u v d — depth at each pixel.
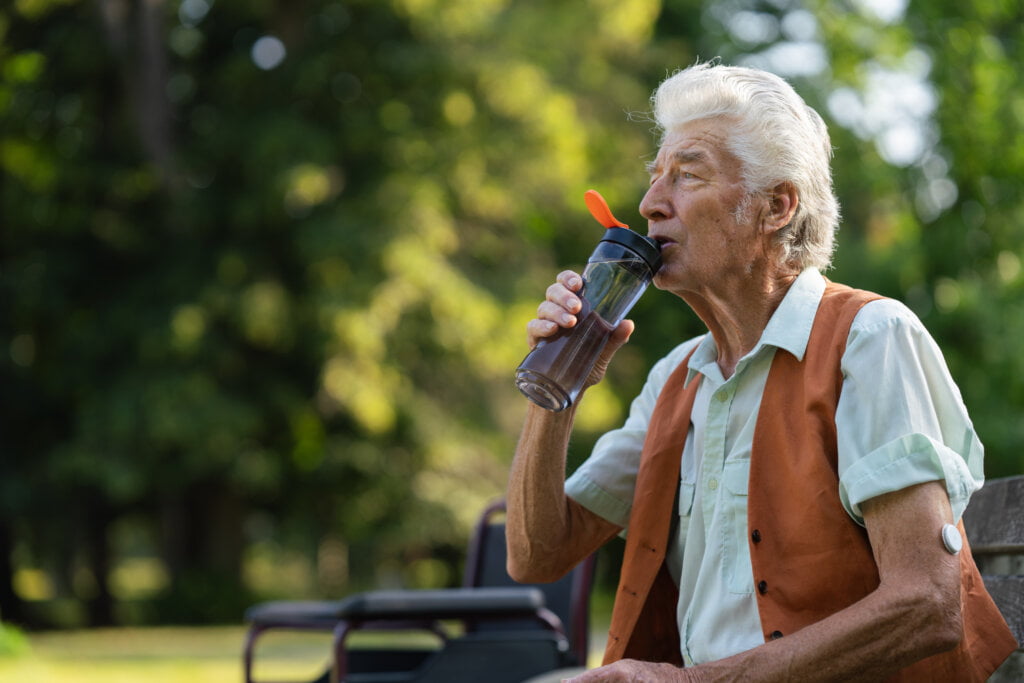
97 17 29.75
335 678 5.59
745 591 3.12
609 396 28.86
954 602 2.77
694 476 3.35
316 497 31.70
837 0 28.98
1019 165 26.75
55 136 30.00
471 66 28.86
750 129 3.20
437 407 30.53
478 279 30.34
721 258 3.22
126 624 30.94
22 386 30.44
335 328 27.42
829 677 2.77
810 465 3.01
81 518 31.67
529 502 3.52
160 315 28.52
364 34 29.80
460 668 5.70
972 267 28.39
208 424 27.78
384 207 28.53
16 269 29.69
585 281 3.22
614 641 3.45
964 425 3.00
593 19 31.73
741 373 3.22
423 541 31.06
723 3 36.25
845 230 32.12
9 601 30.67
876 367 2.96
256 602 30.88
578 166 30.89
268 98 29.94
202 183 30.12
